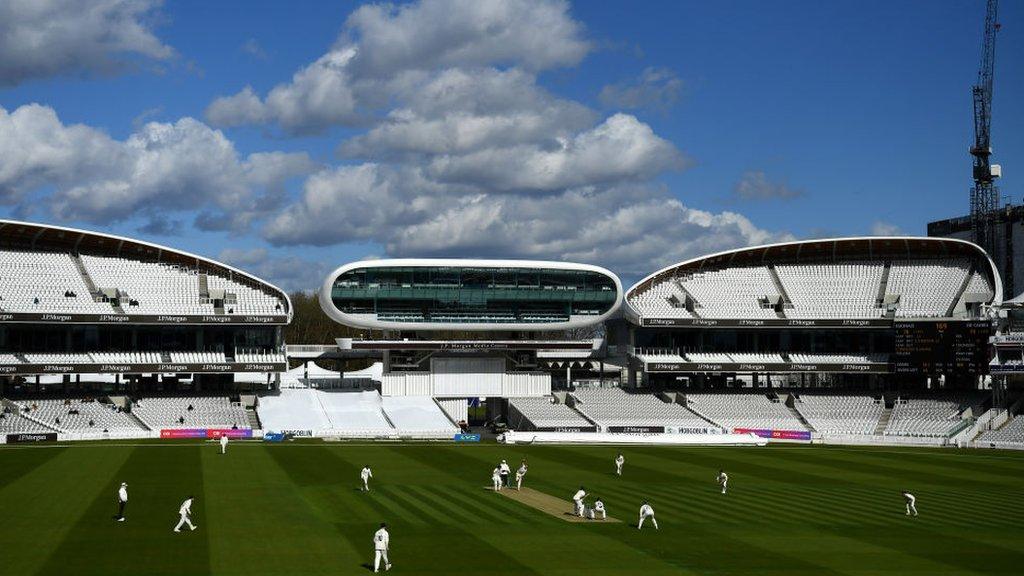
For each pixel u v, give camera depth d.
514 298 139.88
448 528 60.59
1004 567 51.62
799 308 149.12
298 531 59.09
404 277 137.25
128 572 48.31
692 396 145.62
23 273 134.25
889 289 151.50
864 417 138.50
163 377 143.62
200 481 80.44
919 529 62.22
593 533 59.41
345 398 140.00
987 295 147.25
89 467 88.38
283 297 141.38
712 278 154.75
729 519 65.12
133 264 142.12
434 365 142.75
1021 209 193.38
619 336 153.50
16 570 48.56
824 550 55.28
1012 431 122.75
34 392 130.50
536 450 110.75
